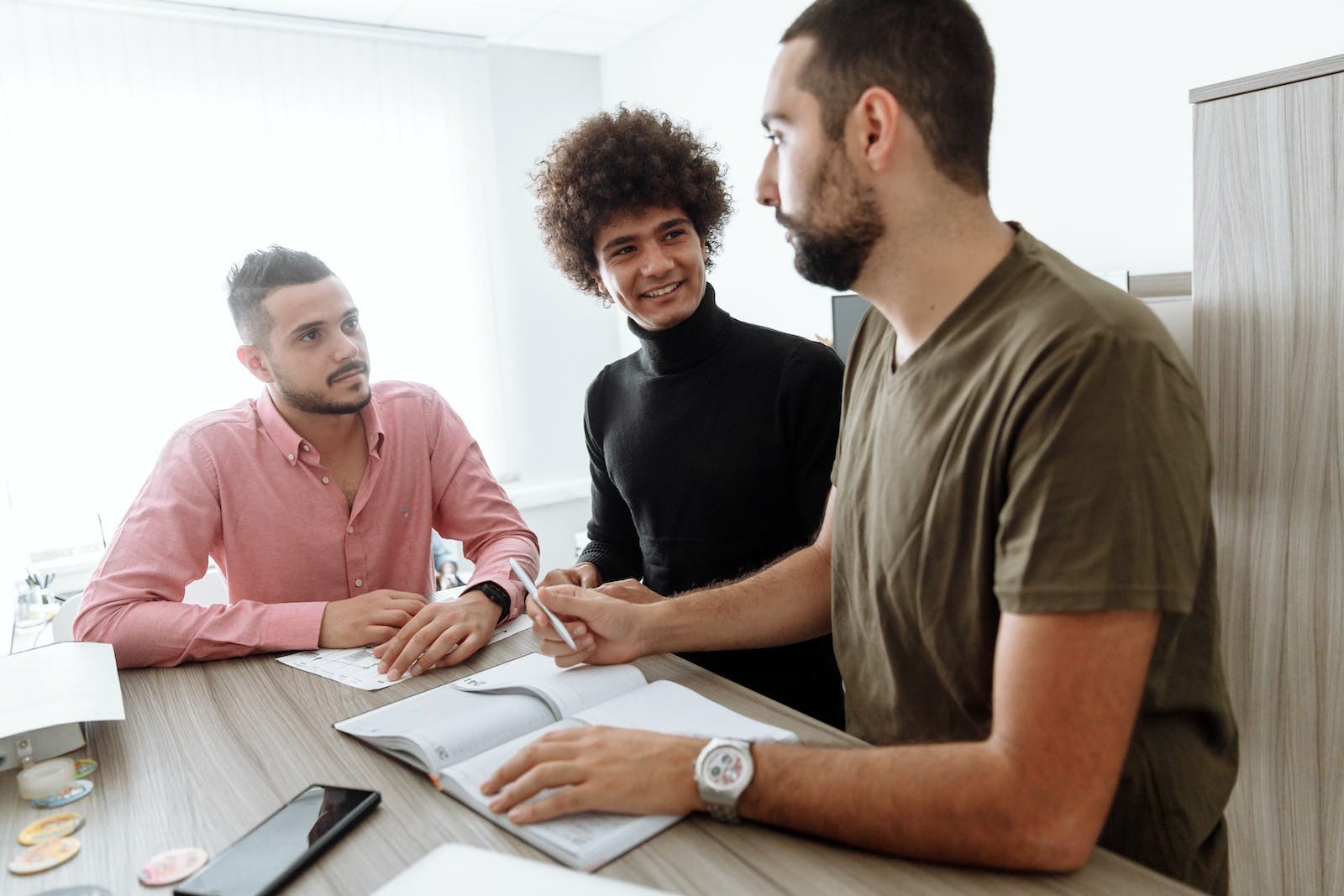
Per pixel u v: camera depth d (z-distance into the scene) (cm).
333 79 362
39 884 63
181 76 331
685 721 79
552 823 65
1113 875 58
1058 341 61
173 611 112
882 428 79
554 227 145
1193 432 60
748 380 129
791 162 73
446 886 55
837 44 69
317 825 67
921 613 73
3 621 241
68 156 312
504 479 419
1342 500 124
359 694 95
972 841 58
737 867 60
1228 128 130
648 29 399
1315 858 131
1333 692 127
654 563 139
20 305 306
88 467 320
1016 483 62
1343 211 119
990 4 262
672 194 130
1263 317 129
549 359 434
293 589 140
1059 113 249
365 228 375
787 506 129
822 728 80
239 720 90
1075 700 57
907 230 71
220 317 343
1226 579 138
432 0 345
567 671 94
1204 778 72
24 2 302
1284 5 200
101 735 88
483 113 399
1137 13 228
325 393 130
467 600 112
